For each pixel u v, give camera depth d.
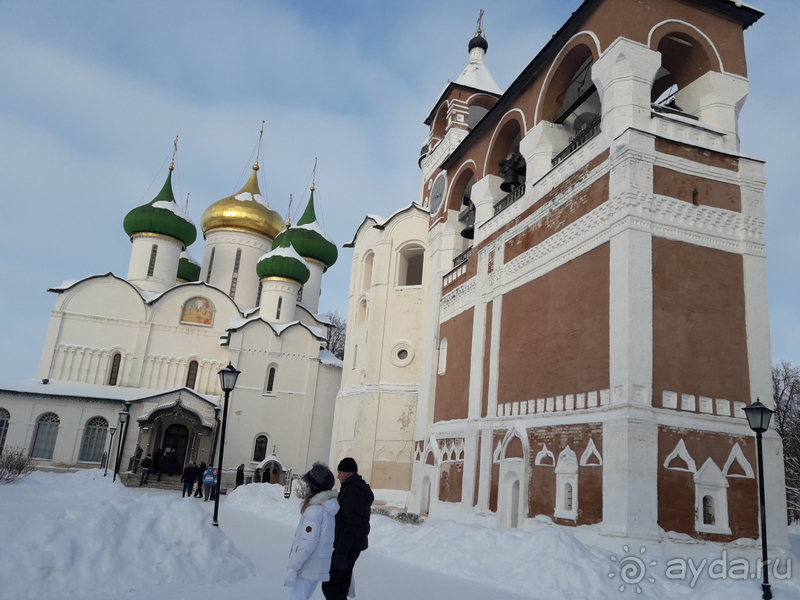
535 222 17.86
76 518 7.91
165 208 40.19
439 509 20.83
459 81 29.00
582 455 13.77
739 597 9.08
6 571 6.80
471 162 24.00
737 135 15.76
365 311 30.86
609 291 13.98
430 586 9.39
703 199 14.57
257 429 36.00
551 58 18.45
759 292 14.47
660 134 14.57
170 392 34.31
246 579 8.68
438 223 26.36
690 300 13.82
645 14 15.52
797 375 42.91
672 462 12.68
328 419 37.50
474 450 19.08
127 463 32.91
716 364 13.67
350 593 5.84
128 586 7.46
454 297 23.44
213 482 24.62
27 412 33.00
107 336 36.78
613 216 14.26
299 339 37.91
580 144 16.58
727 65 16.14
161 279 39.81
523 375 17.14
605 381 13.59
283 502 21.66
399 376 27.19
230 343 36.53
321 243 44.91
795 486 34.03
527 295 17.67
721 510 12.84
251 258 44.03
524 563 10.06
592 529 12.90
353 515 5.69
